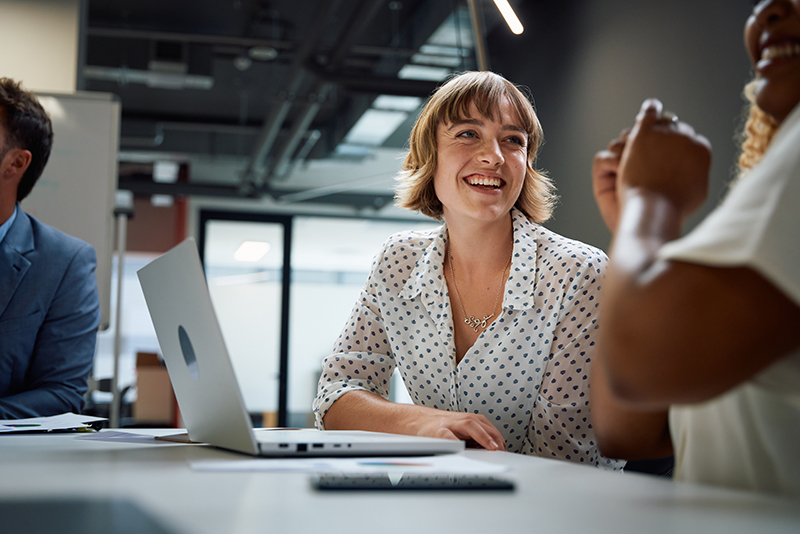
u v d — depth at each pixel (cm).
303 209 1030
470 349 140
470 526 45
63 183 371
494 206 144
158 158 877
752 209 53
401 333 148
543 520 47
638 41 360
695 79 312
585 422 133
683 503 54
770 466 70
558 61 446
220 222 1011
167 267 91
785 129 59
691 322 53
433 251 149
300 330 1040
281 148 772
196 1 548
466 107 150
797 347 54
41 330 175
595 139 402
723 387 55
